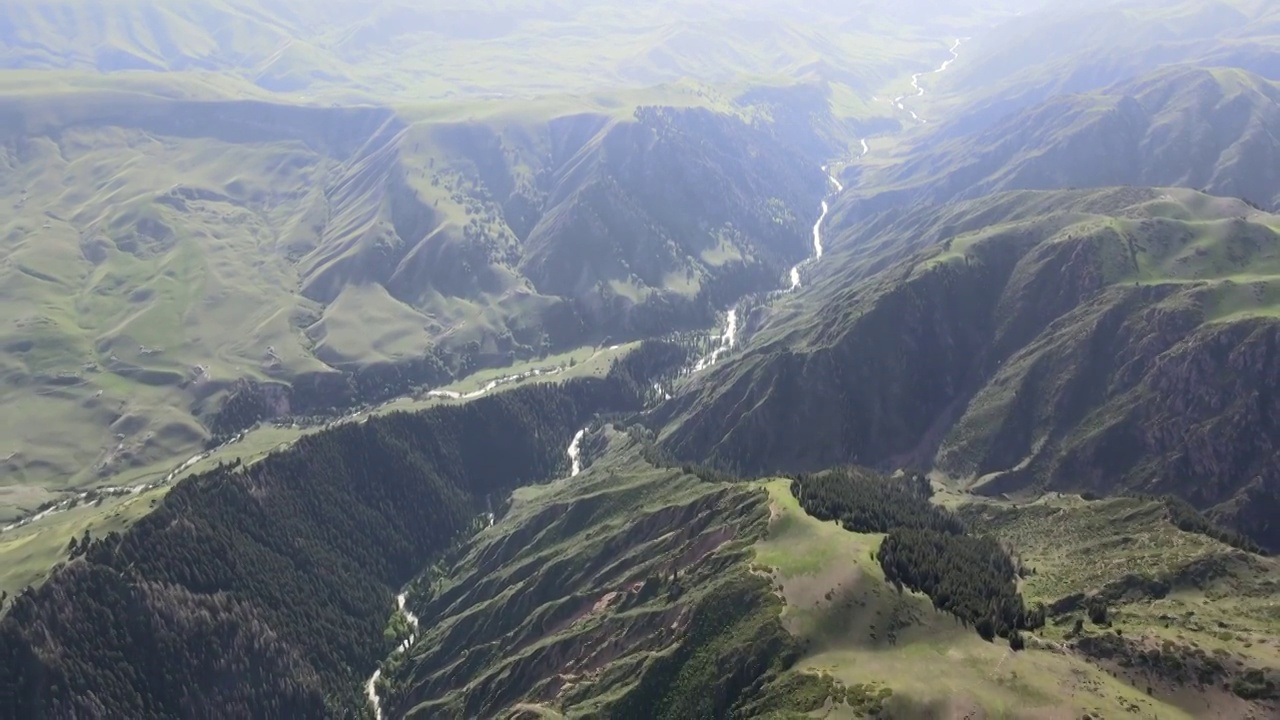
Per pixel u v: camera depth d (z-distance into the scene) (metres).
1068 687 132.25
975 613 150.38
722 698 153.12
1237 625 148.62
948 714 129.62
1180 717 127.94
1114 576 172.88
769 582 166.88
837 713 133.62
